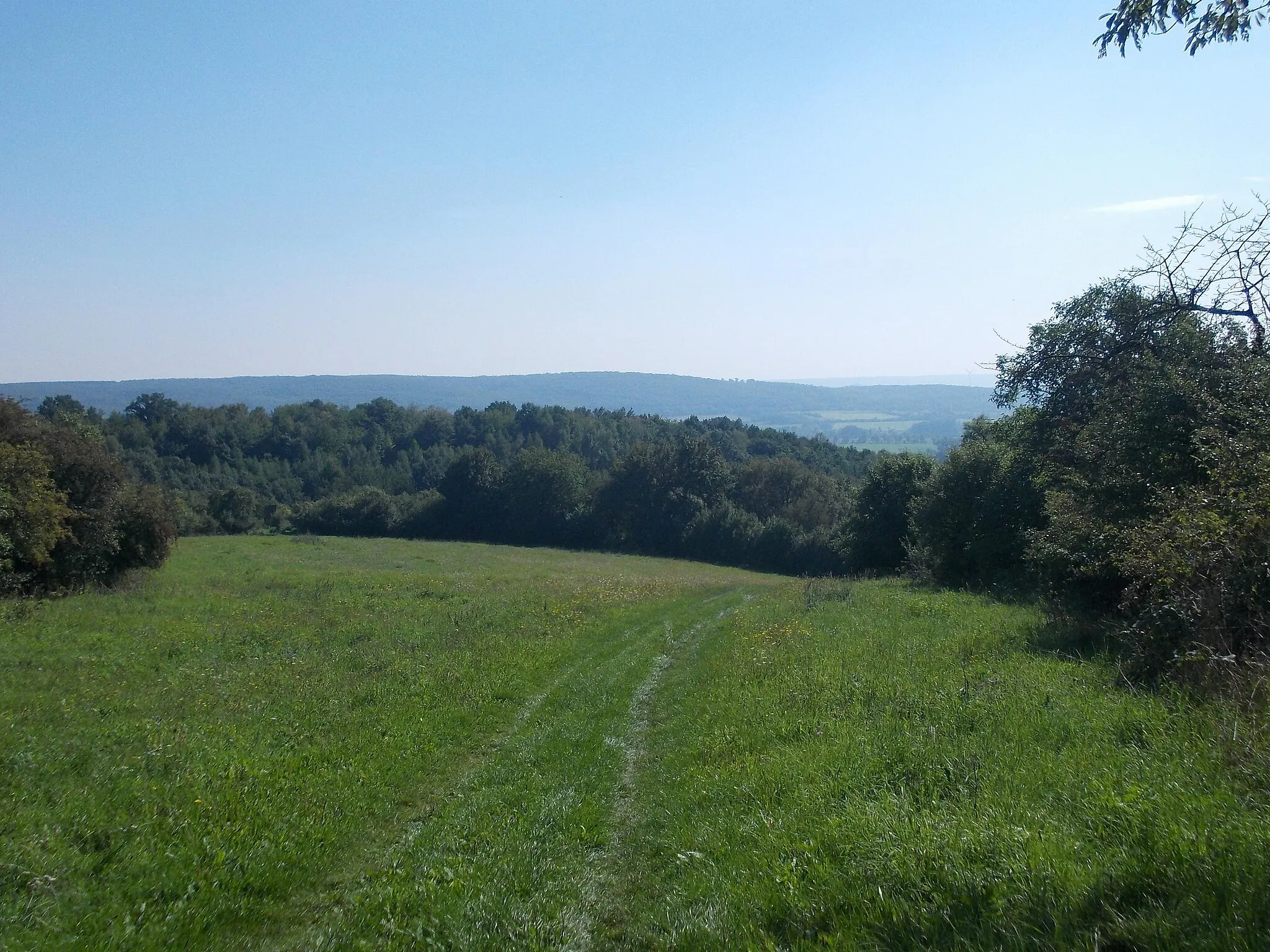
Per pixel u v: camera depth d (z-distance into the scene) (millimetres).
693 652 17016
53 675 12953
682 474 79000
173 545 37844
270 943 5488
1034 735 7250
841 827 5730
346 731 10273
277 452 119500
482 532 82688
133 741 9375
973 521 27609
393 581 32906
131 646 15852
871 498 42875
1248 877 4051
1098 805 5277
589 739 10320
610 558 64312
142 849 6559
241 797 7785
